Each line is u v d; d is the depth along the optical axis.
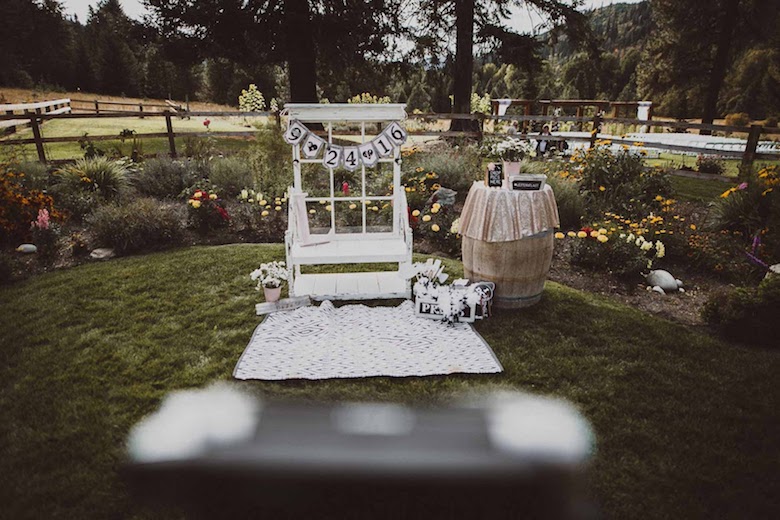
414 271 4.48
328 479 2.21
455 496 2.13
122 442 2.63
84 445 2.62
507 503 2.14
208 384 3.19
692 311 4.39
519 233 4.07
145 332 3.89
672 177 9.64
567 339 3.85
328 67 14.01
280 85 27.20
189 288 4.71
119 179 7.51
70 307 4.30
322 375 3.30
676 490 2.37
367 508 2.07
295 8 11.62
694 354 3.62
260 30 11.52
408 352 3.64
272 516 2.07
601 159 7.29
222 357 3.54
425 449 2.40
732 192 6.40
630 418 2.89
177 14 11.16
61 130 15.55
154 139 12.89
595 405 3.01
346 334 3.90
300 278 4.94
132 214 5.82
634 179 7.00
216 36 11.45
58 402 2.99
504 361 3.53
